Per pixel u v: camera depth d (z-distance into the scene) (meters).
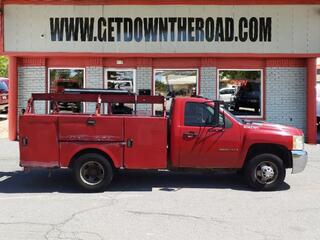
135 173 10.72
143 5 15.61
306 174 10.80
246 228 6.49
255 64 15.94
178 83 16.00
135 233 6.21
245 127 8.98
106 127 8.78
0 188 9.16
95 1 15.60
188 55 15.64
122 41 15.69
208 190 9.05
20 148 8.77
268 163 9.00
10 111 16.06
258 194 8.73
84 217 7.01
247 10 15.59
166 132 8.84
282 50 15.61
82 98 9.32
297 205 7.86
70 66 16.05
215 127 8.95
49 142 8.76
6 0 15.55
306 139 15.91
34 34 15.69
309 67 15.73
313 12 15.49
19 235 6.08
